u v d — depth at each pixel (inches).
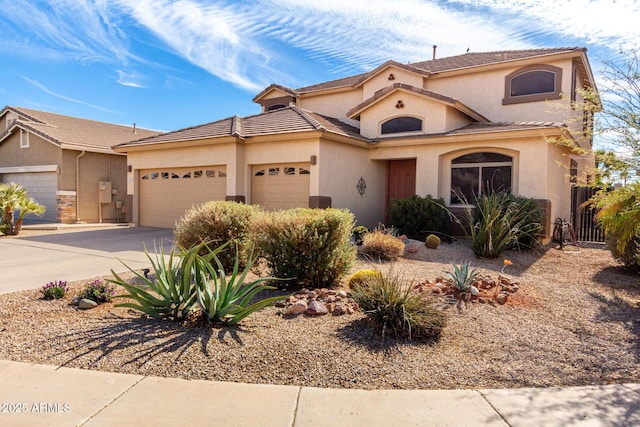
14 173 868.0
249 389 147.6
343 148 574.2
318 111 828.6
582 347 192.7
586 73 650.8
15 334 192.7
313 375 158.9
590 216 585.3
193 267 230.8
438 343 192.1
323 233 279.3
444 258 411.5
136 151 687.1
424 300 214.5
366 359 173.2
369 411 134.7
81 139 823.1
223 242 327.6
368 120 639.8
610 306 262.7
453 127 588.7
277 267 280.2
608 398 145.0
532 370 167.5
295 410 134.6
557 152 546.6
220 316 205.0
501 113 657.6
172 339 186.7
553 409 137.0
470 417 131.8
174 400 139.3
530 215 450.9
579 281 333.4
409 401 141.3
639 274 358.6
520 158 514.3
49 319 213.5
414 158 609.3
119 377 154.1
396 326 197.9
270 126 589.9
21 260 399.9
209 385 149.7
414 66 779.4
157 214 681.6
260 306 206.7
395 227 537.0
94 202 826.8
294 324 209.2
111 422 126.4
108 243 513.3
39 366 161.6
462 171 568.4
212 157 602.9
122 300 250.4
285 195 569.3
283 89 848.3
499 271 360.8
